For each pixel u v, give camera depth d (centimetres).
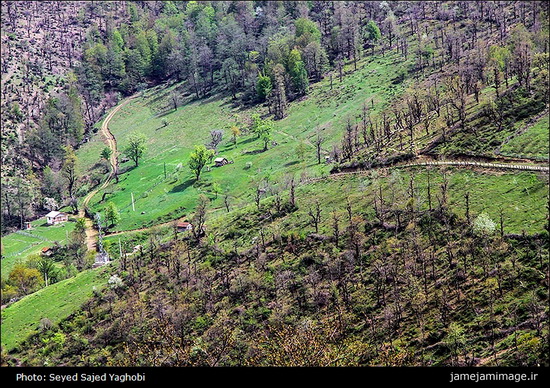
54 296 14488
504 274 10075
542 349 8256
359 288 11112
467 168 13812
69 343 12131
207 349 9438
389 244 12000
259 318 11131
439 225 11975
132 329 11825
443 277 10606
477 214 11875
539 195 11806
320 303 11044
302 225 13962
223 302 11838
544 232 10594
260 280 12206
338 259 12075
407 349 9194
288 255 12975
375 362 8088
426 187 13588
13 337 13000
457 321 9525
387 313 10056
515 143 14225
